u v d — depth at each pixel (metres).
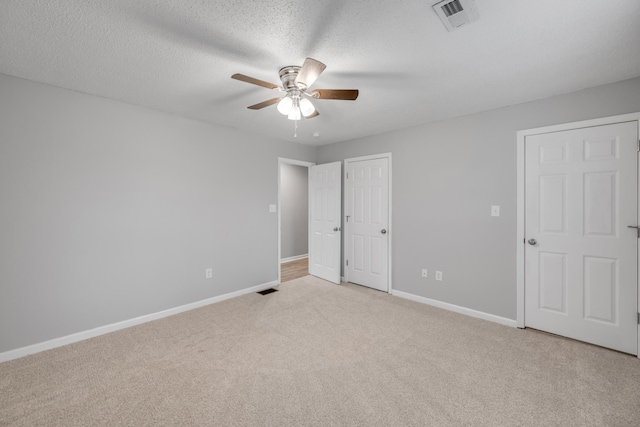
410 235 3.62
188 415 1.64
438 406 1.71
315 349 2.38
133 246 2.86
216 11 1.46
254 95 2.59
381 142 3.92
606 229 2.37
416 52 1.86
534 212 2.71
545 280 2.67
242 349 2.38
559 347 2.40
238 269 3.77
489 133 2.96
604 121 2.35
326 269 4.54
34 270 2.33
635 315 2.26
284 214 6.01
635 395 1.80
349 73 2.14
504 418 1.62
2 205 2.19
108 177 2.69
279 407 1.70
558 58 1.94
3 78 2.18
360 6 1.42
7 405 1.71
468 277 3.13
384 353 2.31
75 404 1.72
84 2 1.38
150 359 2.22
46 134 2.37
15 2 1.37
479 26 1.58
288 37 1.69
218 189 3.54
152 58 1.94
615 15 1.49
